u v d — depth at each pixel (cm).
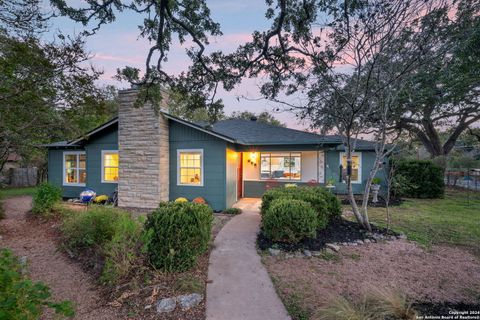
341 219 615
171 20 377
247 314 270
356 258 411
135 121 849
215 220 680
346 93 487
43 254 474
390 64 450
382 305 262
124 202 859
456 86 812
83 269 411
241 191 1127
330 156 1132
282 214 455
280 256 420
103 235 443
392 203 910
